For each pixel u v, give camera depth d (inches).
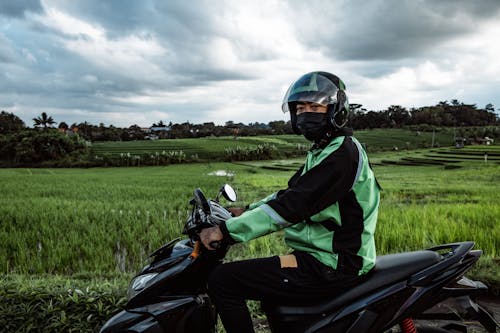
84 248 264.8
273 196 100.7
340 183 80.2
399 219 331.3
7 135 3572.8
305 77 88.4
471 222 323.9
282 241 263.3
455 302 86.4
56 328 133.4
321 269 81.8
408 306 83.0
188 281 91.1
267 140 4643.2
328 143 87.0
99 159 2987.2
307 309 83.2
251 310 146.6
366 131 5531.5
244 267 83.4
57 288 146.0
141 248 278.8
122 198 628.4
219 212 89.7
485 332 127.7
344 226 83.3
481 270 168.9
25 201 551.2
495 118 6948.8
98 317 134.0
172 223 355.6
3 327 133.7
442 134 5231.3
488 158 2630.4
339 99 86.1
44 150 3203.7
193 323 90.7
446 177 1269.7
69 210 441.1
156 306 89.3
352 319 82.0
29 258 258.8
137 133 5940.0
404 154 3319.4
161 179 1230.3
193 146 4067.4
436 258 87.7
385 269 85.6
